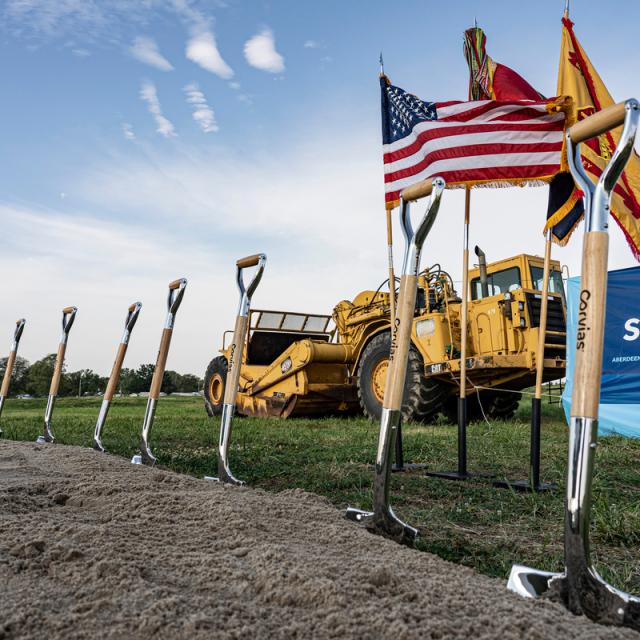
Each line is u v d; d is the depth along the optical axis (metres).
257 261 3.46
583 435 1.54
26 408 17.50
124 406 16.98
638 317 7.69
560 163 4.04
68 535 1.95
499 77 4.78
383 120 4.80
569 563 1.53
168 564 1.71
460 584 1.59
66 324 6.04
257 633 1.27
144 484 2.90
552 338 8.30
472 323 8.59
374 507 2.30
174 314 4.42
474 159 4.21
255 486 3.79
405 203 2.55
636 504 3.22
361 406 9.73
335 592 1.43
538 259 8.59
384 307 9.41
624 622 1.40
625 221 4.35
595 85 4.66
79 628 1.31
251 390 11.09
